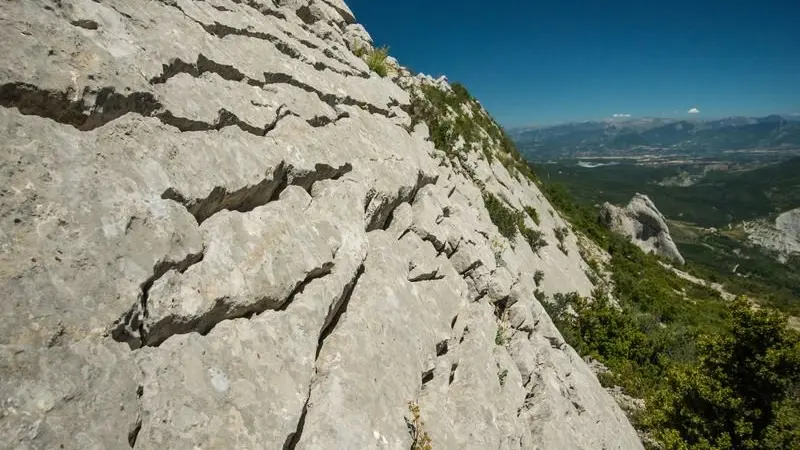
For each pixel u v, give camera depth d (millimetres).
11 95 4195
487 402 8109
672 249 71750
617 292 36000
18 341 3291
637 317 29109
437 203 11805
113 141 4926
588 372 14070
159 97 5684
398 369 6828
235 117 6945
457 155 21984
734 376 15359
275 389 4922
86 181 4340
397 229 9938
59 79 4523
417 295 8594
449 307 9391
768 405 14836
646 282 41688
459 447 6977
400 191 10305
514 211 26469
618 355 22312
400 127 13984
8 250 3568
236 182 6070
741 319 15156
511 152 43094
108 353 3742
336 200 7984
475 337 9477
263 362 5035
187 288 4758
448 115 28797
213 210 5836
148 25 6473
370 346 6633
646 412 17344
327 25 14312
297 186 7555
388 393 6344
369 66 16125
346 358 6184
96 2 5824
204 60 7098
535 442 8961
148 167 5035
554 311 20188
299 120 8602
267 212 6461
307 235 6754
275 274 5762
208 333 4945
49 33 4758
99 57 5117
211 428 4203
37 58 4465
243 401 4574
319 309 6137
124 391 3689
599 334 22656
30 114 4383
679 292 47375
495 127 43219
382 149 11039
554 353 11938
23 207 3797
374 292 7598
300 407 4988
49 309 3543
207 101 6570
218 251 5355
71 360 3488
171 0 7453
